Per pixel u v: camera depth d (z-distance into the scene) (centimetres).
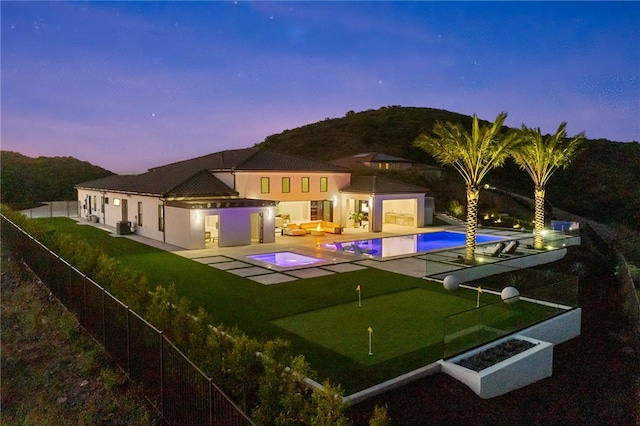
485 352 916
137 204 2717
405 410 733
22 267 1614
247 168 2778
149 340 743
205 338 722
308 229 2864
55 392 845
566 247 2334
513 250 2031
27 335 1103
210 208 2255
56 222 3312
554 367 1009
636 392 907
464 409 759
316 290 1431
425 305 1282
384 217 3478
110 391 811
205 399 589
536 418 780
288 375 606
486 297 1375
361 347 955
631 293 1428
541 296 1264
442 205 4038
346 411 711
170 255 2039
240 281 1541
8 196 4641
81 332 1051
